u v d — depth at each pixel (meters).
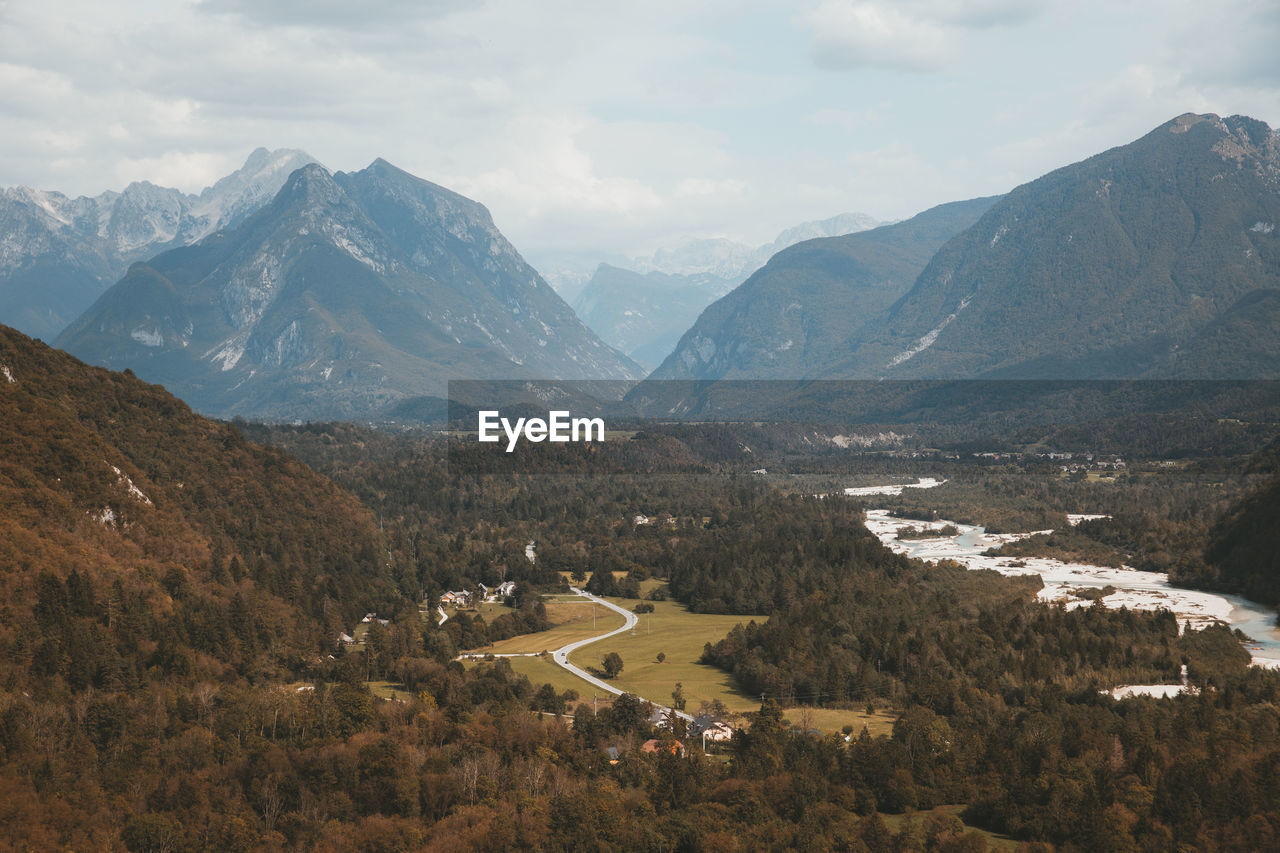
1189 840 184.25
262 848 186.75
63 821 181.62
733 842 185.88
